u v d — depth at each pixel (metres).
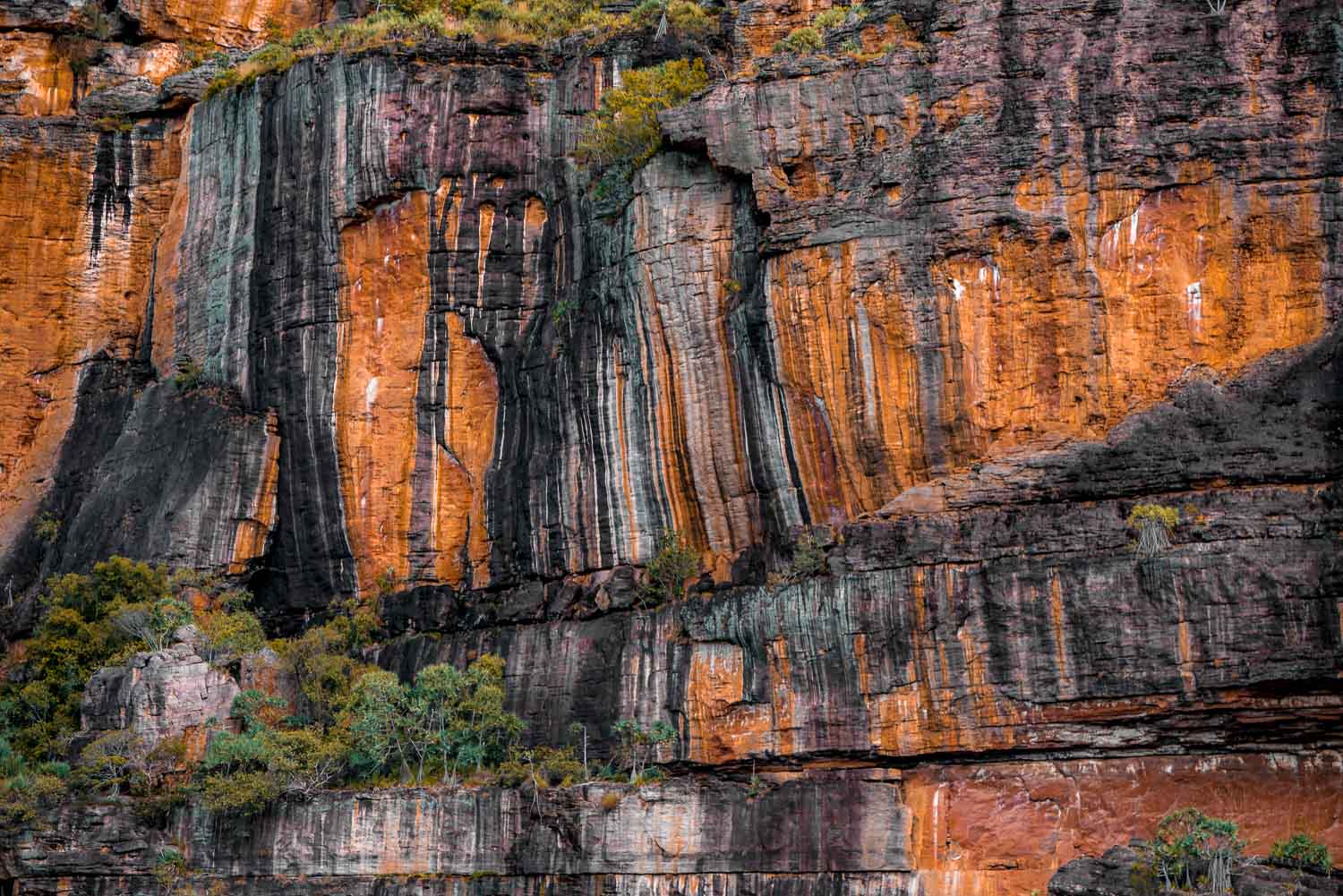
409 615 78.19
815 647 65.38
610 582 72.69
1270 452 61.00
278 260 83.69
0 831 71.50
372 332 81.50
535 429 76.94
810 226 68.19
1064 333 64.50
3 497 90.31
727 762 66.62
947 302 65.75
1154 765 61.12
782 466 68.62
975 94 66.81
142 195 93.94
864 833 63.34
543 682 72.19
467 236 80.44
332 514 80.81
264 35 100.75
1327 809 58.72
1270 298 62.72
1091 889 55.09
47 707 78.62
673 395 71.69
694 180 72.06
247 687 76.44
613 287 74.25
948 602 63.16
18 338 92.31
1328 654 57.78
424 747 72.25
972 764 63.06
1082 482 63.06
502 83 81.44
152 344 90.44
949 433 65.44
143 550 81.31
